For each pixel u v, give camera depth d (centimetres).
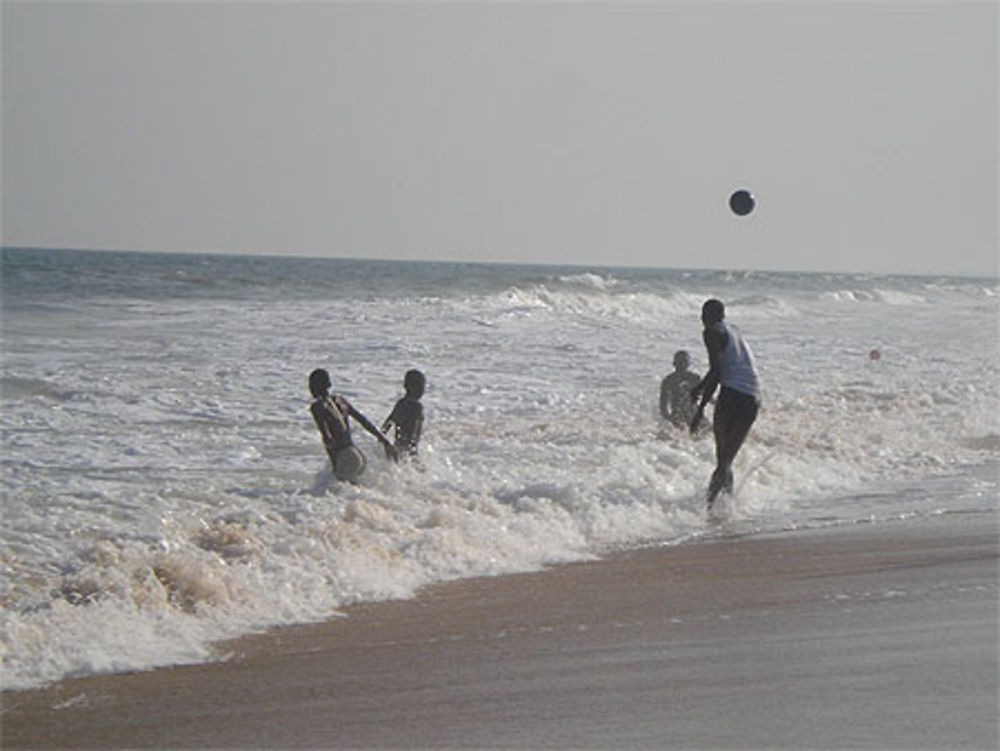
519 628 1859
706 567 2298
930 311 12350
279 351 6166
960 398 5016
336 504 2797
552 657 1686
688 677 1558
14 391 4581
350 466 3020
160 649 1742
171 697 1539
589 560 2388
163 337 6656
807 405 4784
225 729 1416
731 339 2923
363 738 1374
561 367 5906
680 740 1320
